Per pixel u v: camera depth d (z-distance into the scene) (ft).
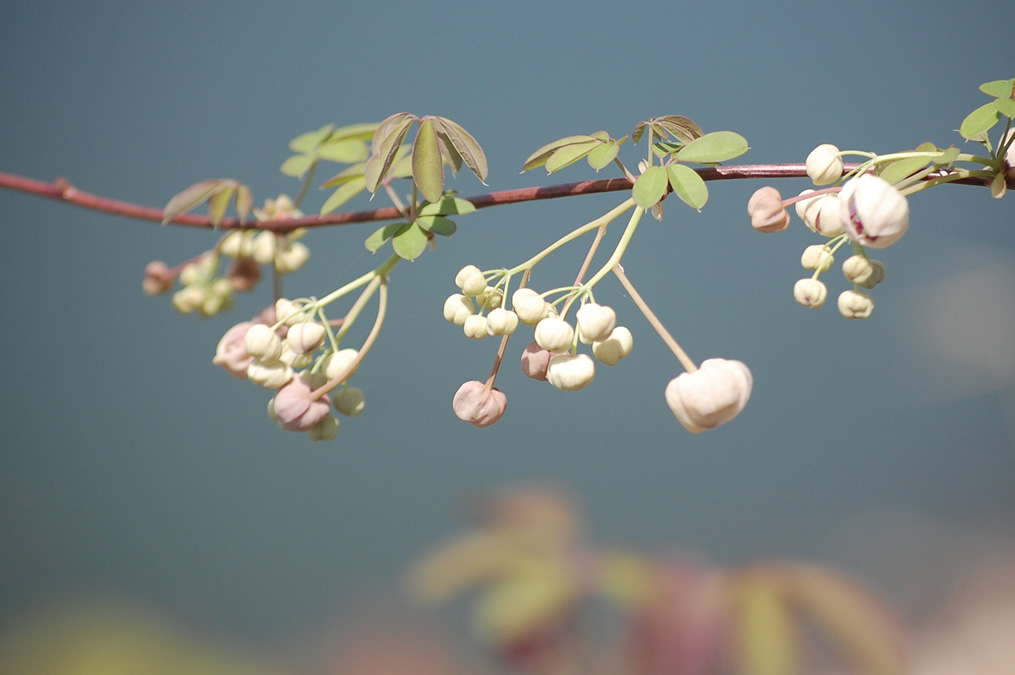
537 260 1.55
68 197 1.65
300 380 1.59
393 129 1.57
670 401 1.50
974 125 1.55
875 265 1.55
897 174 1.54
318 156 1.77
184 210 1.66
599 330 1.51
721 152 1.55
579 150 1.58
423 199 1.63
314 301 1.58
